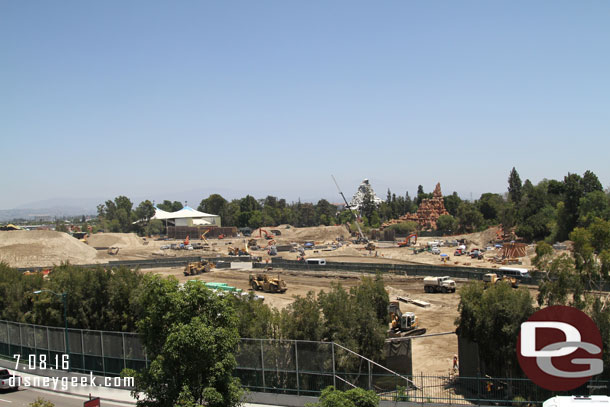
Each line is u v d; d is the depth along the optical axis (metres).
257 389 36.72
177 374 24.75
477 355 40.31
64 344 45.12
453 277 96.75
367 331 39.31
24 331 48.72
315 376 36.06
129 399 38.25
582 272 39.62
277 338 39.69
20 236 162.62
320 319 39.56
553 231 155.00
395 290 86.94
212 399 23.64
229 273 120.62
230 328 26.02
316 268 119.00
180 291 25.88
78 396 39.41
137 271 52.78
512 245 131.12
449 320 65.06
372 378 38.38
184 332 23.75
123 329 47.72
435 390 39.59
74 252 161.88
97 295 49.56
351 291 45.09
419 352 52.09
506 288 39.94
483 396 36.78
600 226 41.06
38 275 59.91
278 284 89.19
